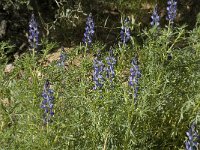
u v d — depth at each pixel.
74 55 2.30
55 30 3.28
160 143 2.25
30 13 3.23
